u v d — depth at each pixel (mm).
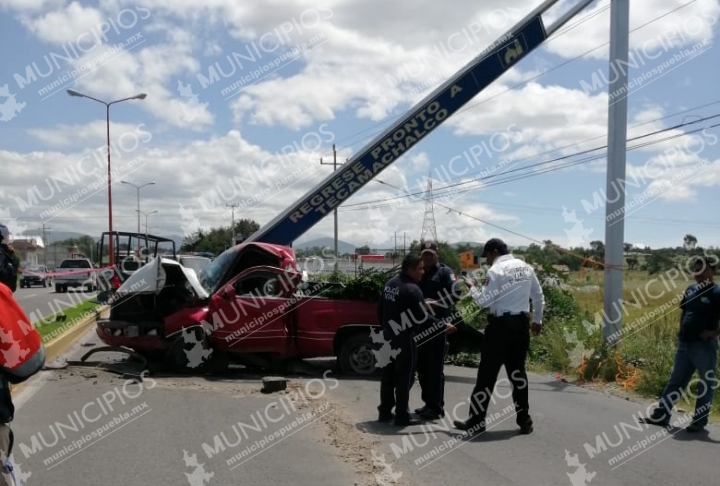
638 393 9914
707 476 6000
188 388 9453
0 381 3893
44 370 10398
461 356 12391
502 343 7199
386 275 11242
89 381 9688
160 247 22906
